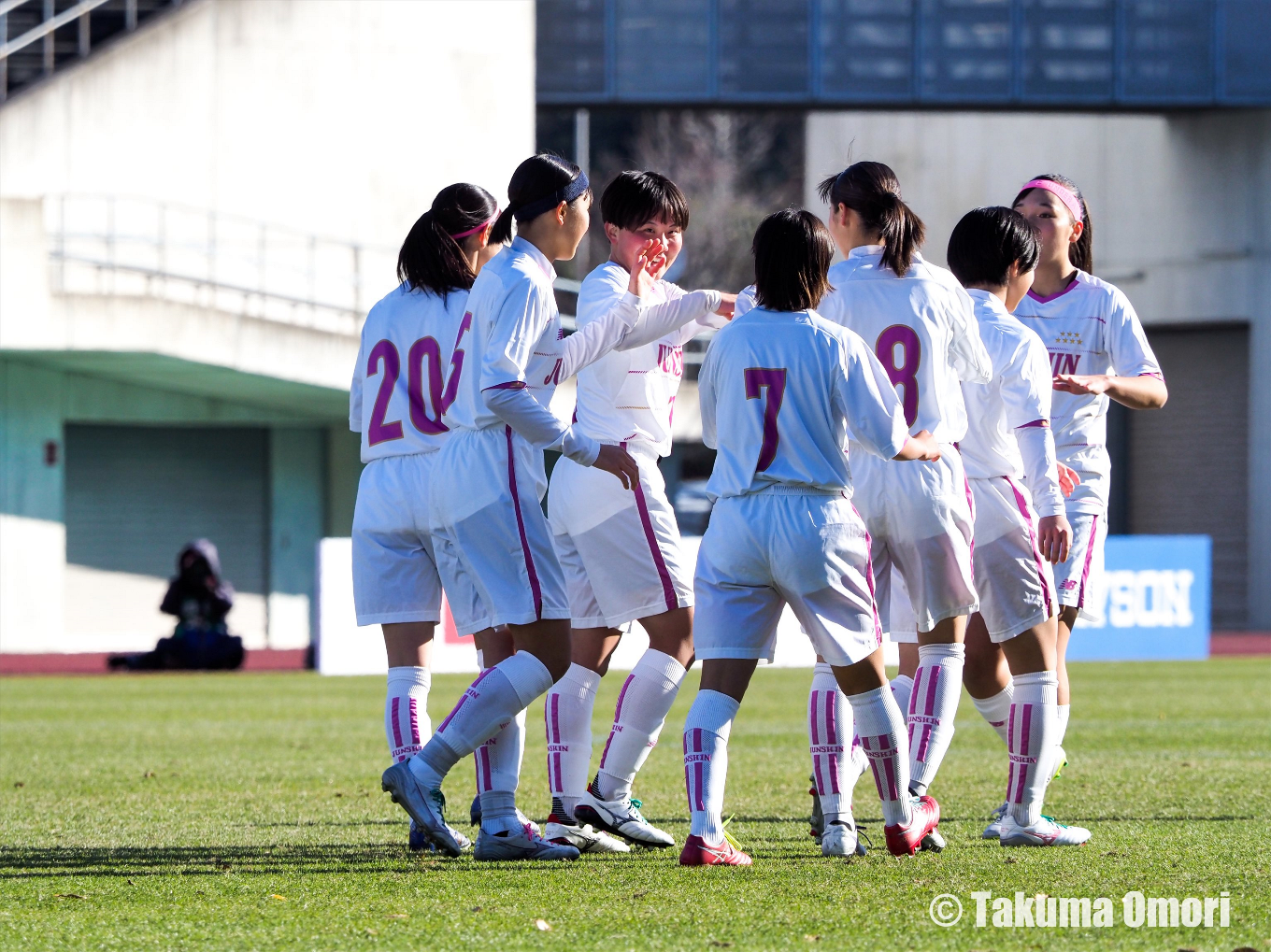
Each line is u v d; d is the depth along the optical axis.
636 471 15.64
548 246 16.28
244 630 78.56
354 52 74.25
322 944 12.22
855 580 15.05
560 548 17.81
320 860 16.44
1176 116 83.44
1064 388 17.91
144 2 78.81
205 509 78.31
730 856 15.62
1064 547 16.55
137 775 25.34
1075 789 22.42
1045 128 90.06
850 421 14.95
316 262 73.81
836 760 16.45
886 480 16.16
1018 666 16.97
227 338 67.38
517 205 16.17
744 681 15.48
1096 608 19.66
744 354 15.13
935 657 17.09
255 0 73.12
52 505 72.81
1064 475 18.17
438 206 17.33
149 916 13.33
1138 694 42.91
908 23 76.12
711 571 15.24
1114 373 19.70
